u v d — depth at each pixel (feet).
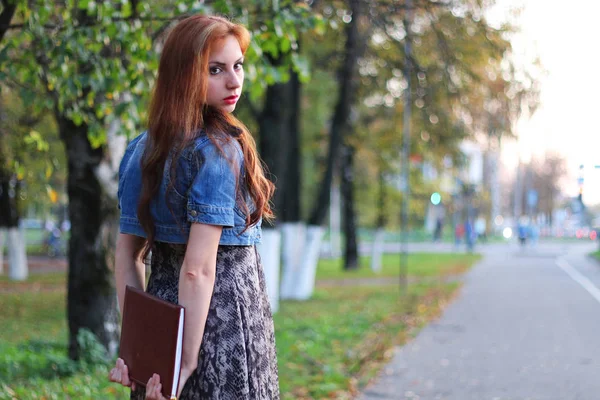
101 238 25.22
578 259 116.06
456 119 54.90
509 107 53.31
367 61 53.36
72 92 18.37
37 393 18.69
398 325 38.83
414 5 43.29
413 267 97.45
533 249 155.12
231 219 7.23
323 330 36.27
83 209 25.13
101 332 25.12
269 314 8.04
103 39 18.21
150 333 7.25
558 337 34.60
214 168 7.18
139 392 7.56
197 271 7.09
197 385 7.35
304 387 22.76
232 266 7.55
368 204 94.63
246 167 7.48
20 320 45.85
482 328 37.78
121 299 7.86
